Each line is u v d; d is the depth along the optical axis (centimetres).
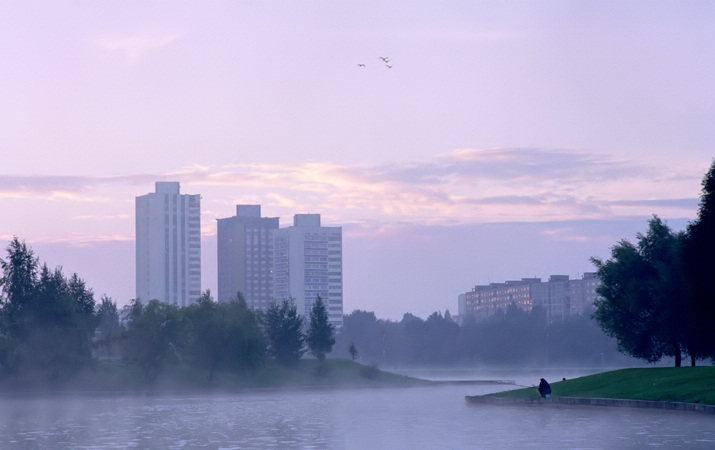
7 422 5694
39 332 11950
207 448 3531
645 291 8231
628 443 3272
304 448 3469
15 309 12044
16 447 3675
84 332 12294
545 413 5469
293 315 15850
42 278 12306
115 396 11631
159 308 13200
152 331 12888
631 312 8356
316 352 16312
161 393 12425
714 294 7081
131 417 6234
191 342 13650
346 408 7256
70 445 3766
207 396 11331
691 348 8106
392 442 3678
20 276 12150
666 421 4319
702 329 7731
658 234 8381
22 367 11875
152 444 3772
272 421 5466
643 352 8519
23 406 8556
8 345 11794
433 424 4791
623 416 4791
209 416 6225
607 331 8812
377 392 12212
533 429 4128
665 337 8138
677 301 7931
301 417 5897
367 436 4047
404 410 6619
